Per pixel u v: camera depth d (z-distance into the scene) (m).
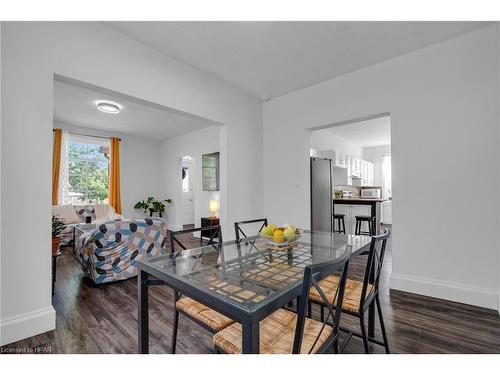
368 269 1.38
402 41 2.43
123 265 2.84
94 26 2.15
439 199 2.42
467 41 2.30
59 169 5.27
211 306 1.04
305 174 3.53
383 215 7.51
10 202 1.72
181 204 6.77
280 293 1.05
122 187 6.44
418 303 2.29
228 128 3.43
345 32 2.30
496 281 2.15
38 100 1.83
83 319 2.02
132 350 1.62
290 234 1.76
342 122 3.19
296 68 2.96
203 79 3.07
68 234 4.55
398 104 2.67
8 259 1.71
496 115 2.16
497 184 2.15
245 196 3.69
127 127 5.72
